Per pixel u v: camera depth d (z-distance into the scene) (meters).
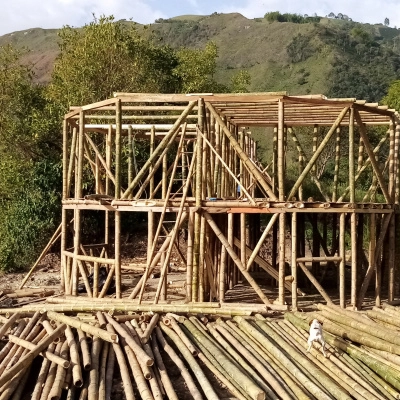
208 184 10.57
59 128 20.16
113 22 22.02
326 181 25.58
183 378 7.18
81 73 20.36
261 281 13.12
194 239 9.91
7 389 6.47
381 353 7.27
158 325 8.59
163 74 24.34
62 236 11.78
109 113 16.59
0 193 19.17
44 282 14.12
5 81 21.58
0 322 8.98
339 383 6.62
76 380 6.44
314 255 13.10
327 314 8.71
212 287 10.23
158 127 13.58
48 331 7.98
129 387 6.46
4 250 16.28
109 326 8.02
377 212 10.45
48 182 17.56
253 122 13.45
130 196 10.62
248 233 14.45
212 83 26.77
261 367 6.96
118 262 10.31
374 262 10.45
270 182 15.43
